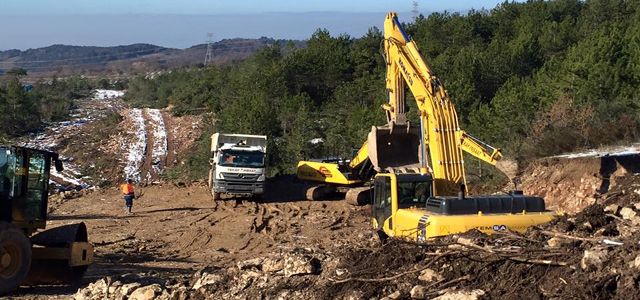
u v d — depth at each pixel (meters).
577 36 56.19
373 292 9.05
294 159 41.47
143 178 50.78
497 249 8.88
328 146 43.00
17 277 13.75
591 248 7.99
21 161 14.48
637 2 62.59
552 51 54.72
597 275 7.50
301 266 10.36
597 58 32.25
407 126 21.36
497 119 33.34
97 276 16.30
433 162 17.45
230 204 29.67
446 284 8.59
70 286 15.09
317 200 30.59
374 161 22.14
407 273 9.10
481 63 49.28
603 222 9.74
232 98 65.81
